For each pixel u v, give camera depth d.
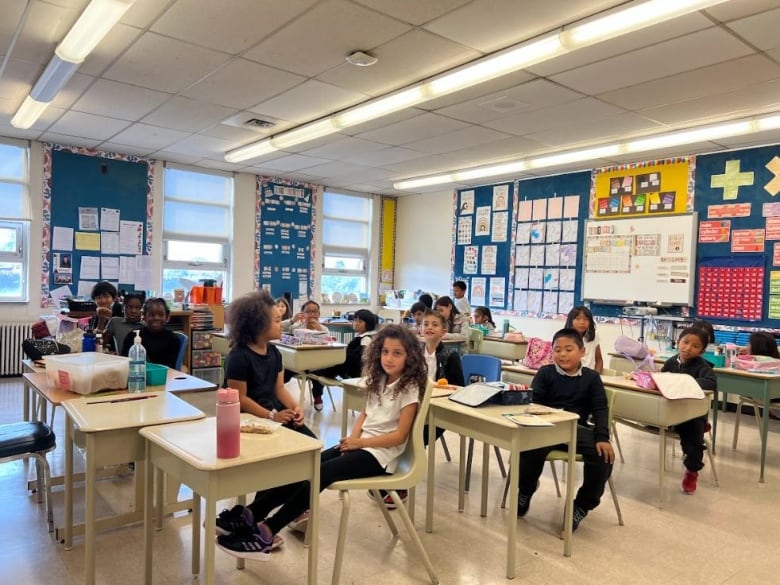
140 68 4.07
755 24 3.09
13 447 2.46
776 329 5.37
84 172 6.68
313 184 8.65
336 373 4.77
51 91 4.30
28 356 3.36
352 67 3.96
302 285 8.61
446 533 2.76
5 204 6.27
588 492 2.80
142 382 2.56
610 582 2.35
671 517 3.06
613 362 4.74
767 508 3.23
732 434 4.90
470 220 8.35
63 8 3.23
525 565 2.47
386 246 9.55
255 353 2.55
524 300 7.57
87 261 6.74
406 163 7.03
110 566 2.31
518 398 2.71
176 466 1.81
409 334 2.38
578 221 6.94
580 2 2.97
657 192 6.21
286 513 2.15
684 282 5.96
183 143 6.36
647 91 4.19
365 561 2.45
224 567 2.37
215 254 7.84
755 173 5.52
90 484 1.95
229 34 3.48
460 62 3.83
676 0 2.80
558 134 5.46
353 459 2.21
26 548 2.44
